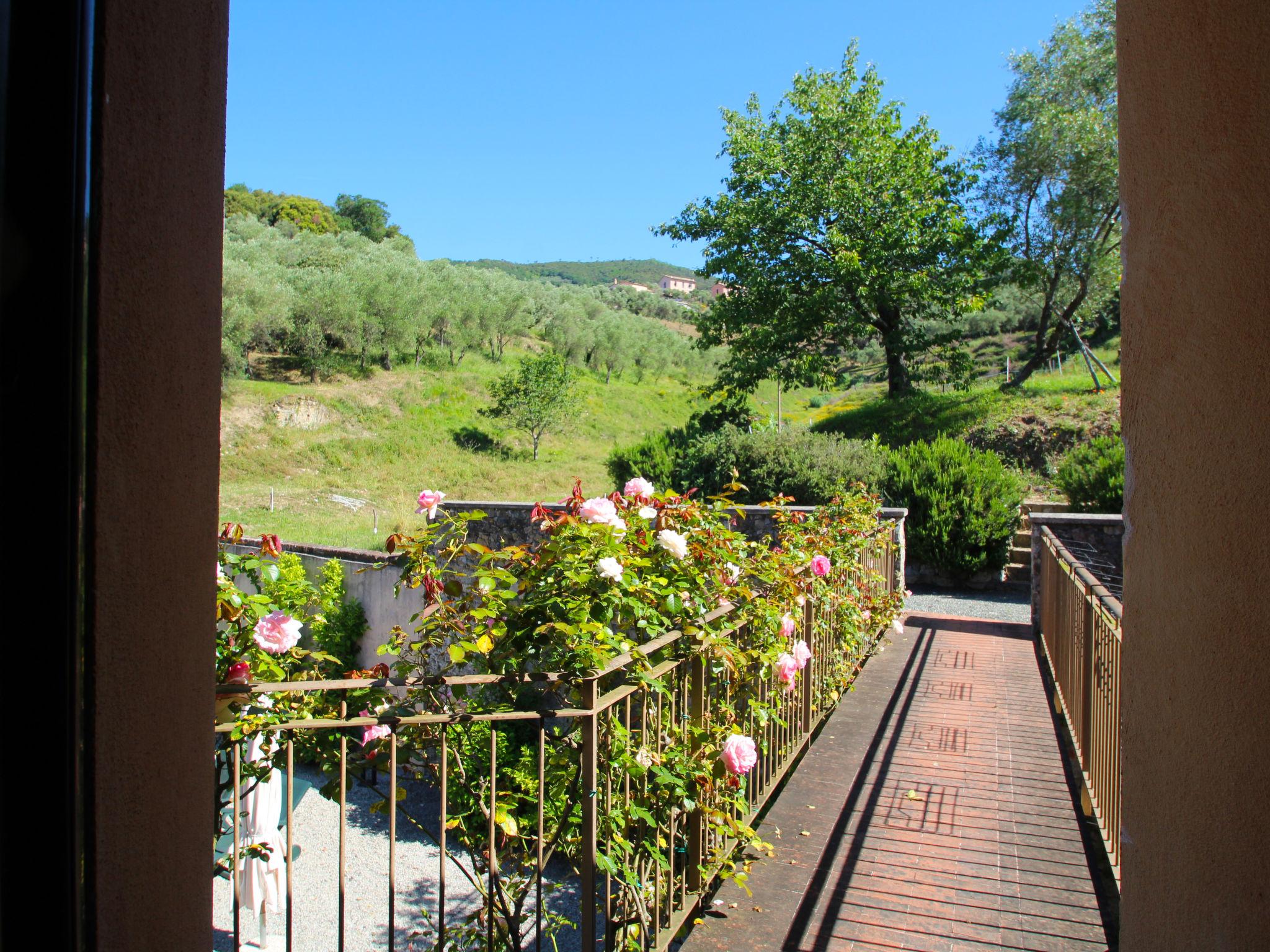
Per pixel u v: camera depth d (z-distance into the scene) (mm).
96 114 892
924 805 3910
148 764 989
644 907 2514
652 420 38812
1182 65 1271
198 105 1080
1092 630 3799
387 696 2227
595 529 2672
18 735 821
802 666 3734
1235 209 1134
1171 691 1302
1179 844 1271
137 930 973
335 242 46656
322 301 33500
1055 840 3557
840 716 5262
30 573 827
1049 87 18047
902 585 8617
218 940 5422
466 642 2438
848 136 20266
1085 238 17969
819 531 5137
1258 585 1081
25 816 825
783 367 21328
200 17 1082
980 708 5406
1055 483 13430
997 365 34375
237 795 2041
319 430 29453
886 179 19969
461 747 2693
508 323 41500
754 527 11289
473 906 5719
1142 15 1400
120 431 934
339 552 10492
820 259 20156
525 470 28828
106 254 907
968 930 2883
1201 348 1223
